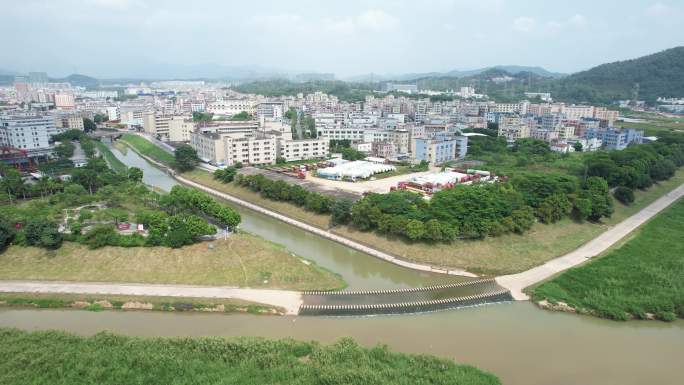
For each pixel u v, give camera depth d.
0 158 194.50
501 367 70.62
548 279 102.69
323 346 71.75
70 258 101.19
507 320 85.62
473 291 96.00
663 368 71.31
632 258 112.06
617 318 85.25
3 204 138.50
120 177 164.25
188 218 110.50
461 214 120.75
